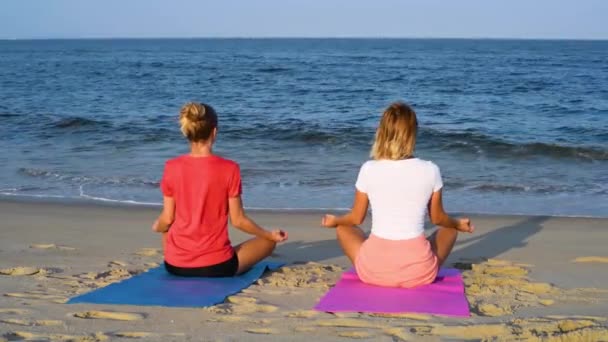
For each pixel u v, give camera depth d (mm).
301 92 28703
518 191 10602
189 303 4355
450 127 17875
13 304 4355
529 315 4227
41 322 3959
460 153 14062
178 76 38750
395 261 4688
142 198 9977
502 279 5281
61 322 3955
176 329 3840
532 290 5051
